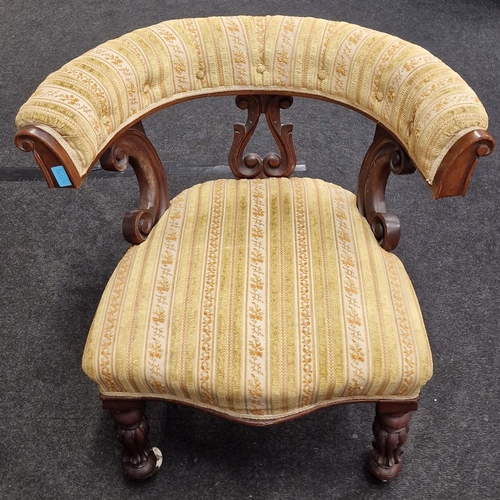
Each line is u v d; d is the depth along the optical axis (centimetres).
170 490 108
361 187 96
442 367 124
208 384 79
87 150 73
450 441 113
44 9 220
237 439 114
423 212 153
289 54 87
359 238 91
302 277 85
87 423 117
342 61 85
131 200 157
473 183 159
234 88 91
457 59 195
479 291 136
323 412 117
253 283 85
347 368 79
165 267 88
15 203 156
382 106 82
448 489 108
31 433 116
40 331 131
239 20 89
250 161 102
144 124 177
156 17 215
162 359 80
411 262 142
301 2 219
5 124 179
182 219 95
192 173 164
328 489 108
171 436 115
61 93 73
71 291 138
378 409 87
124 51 82
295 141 171
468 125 68
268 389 78
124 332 82
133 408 89
